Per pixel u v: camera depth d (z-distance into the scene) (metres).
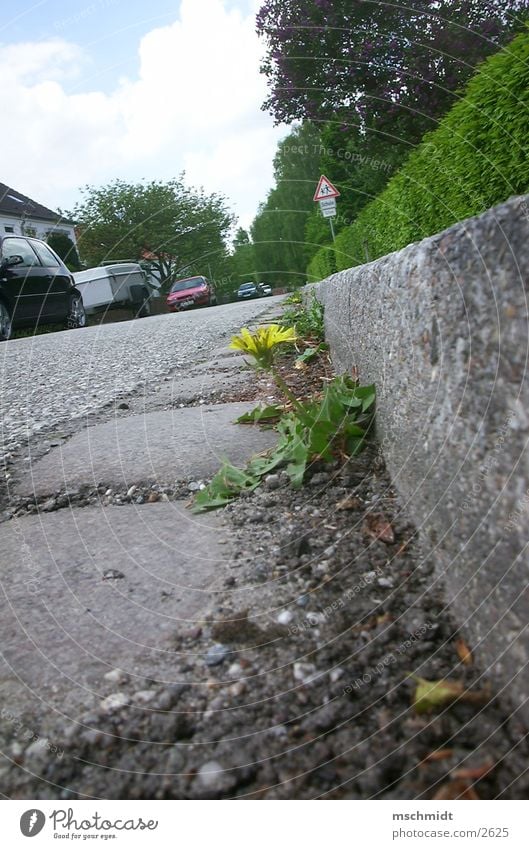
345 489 1.42
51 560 1.31
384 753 0.71
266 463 1.69
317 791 0.69
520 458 0.65
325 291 3.39
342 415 1.61
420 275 0.97
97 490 1.74
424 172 3.29
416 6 5.21
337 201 8.87
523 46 2.36
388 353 1.32
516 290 0.65
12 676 0.92
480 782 0.66
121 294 10.70
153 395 3.19
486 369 0.73
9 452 2.27
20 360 6.22
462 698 0.75
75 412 3.00
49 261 9.70
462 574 0.85
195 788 0.71
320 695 0.81
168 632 0.99
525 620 0.65
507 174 2.49
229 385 3.13
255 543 1.27
